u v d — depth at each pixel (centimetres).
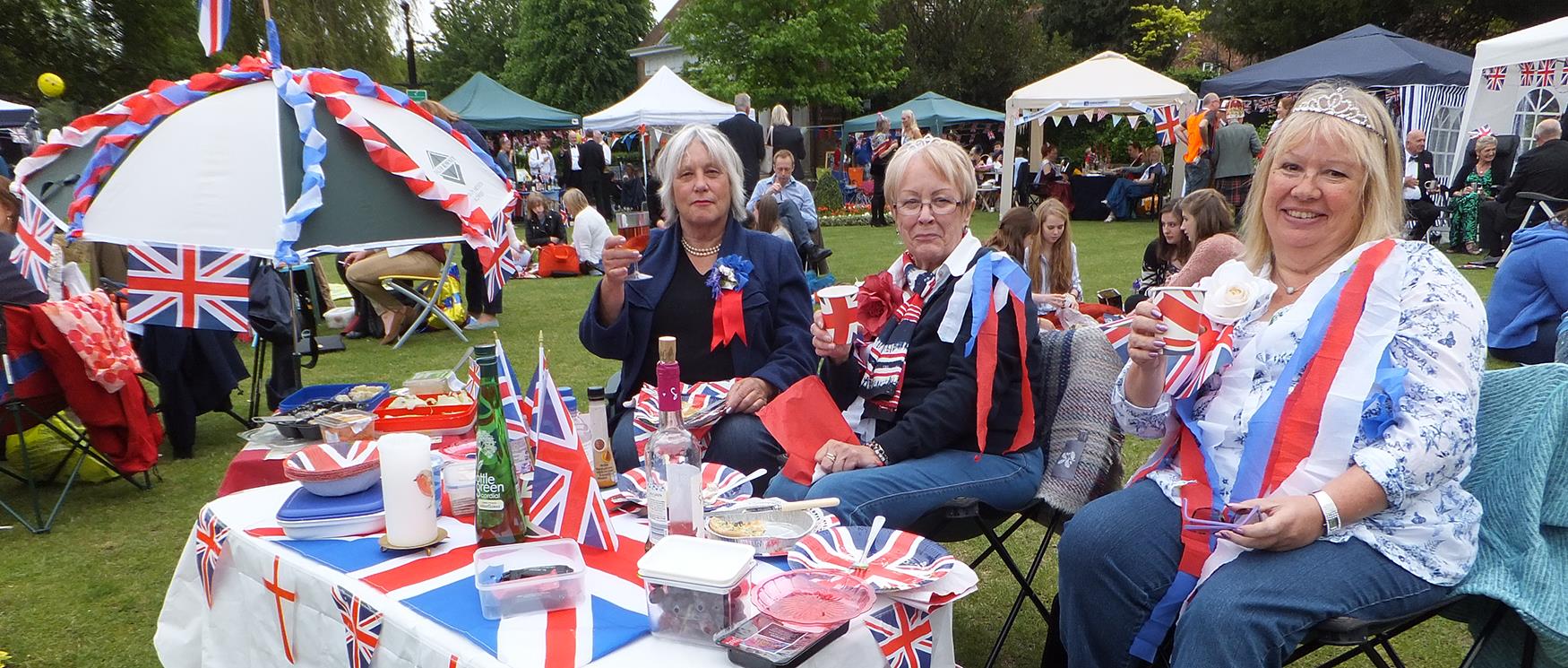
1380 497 160
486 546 170
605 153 1795
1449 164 1254
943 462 225
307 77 278
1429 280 168
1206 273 392
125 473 387
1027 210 477
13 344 348
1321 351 170
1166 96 1270
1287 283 190
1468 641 261
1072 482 226
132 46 2098
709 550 143
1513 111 1050
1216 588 161
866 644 139
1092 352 235
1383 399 165
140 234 256
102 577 315
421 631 140
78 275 407
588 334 270
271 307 446
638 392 282
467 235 278
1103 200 1605
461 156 301
